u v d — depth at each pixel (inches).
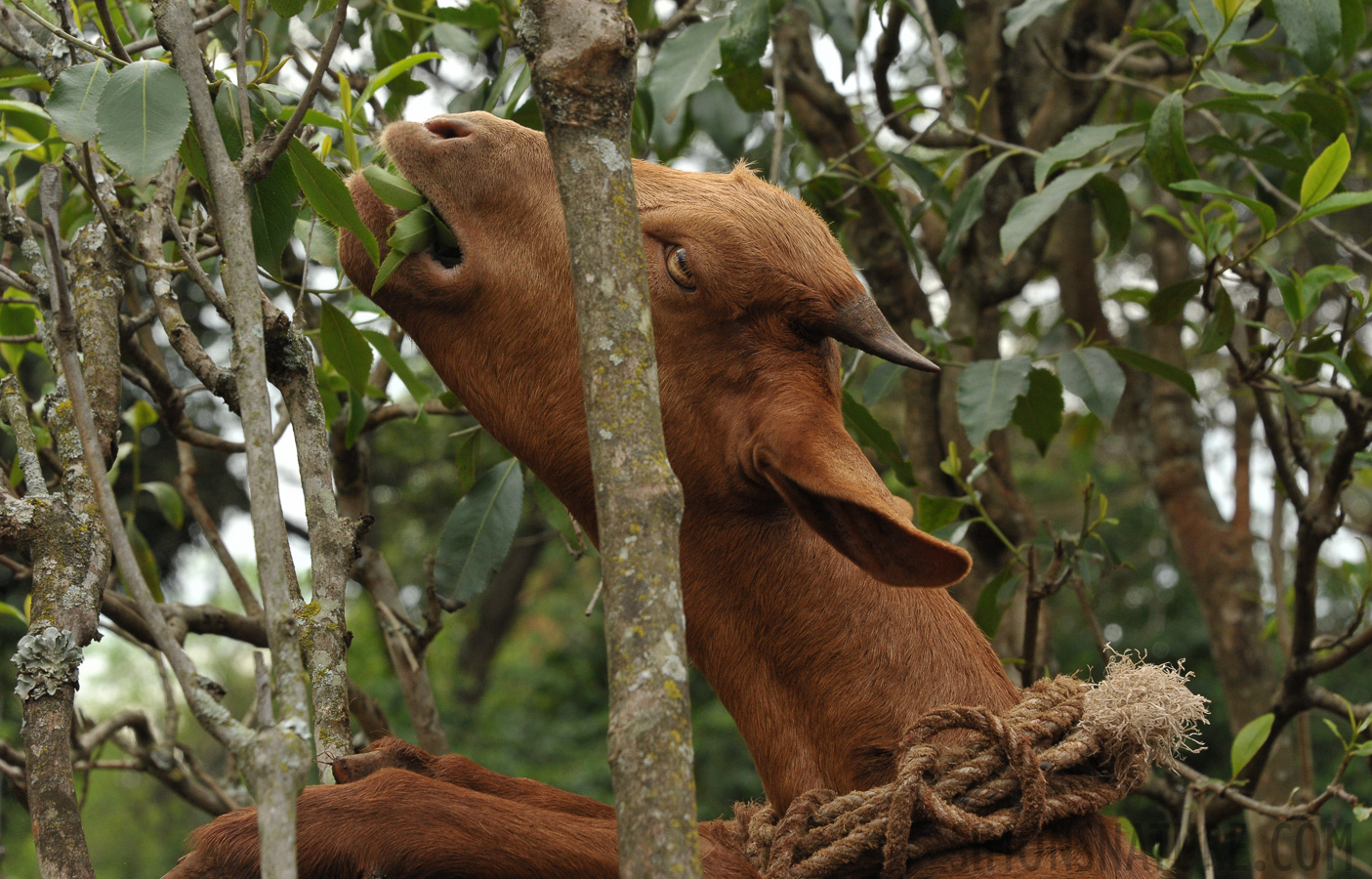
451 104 138.3
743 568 75.4
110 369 78.0
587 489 76.4
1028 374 117.3
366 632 542.3
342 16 63.1
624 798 43.7
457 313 75.5
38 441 111.6
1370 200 102.7
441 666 556.7
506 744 483.5
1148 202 248.7
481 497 119.0
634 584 45.4
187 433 118.1
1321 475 136.9
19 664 62.4
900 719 73.7
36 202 152.3
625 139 50.0
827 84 167.8
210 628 125.5
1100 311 194.2
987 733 67.5
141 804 617.9
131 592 48.6
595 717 503.8
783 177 162.9
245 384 49.9
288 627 45.8
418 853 61.4
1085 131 118.6
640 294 48.4
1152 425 191.3
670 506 46.4
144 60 61.7
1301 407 125.6
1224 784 117.0
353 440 125.9
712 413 72.9
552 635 602.2
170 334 77.7
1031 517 166.9
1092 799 69.4
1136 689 71.5
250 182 65.8
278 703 45.1
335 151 109.0
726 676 77.0
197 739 518.6
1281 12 105.0
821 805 71.4
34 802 59.4
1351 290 112.6
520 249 74.7
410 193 73.2
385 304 76.7
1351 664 402.3
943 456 163.0
